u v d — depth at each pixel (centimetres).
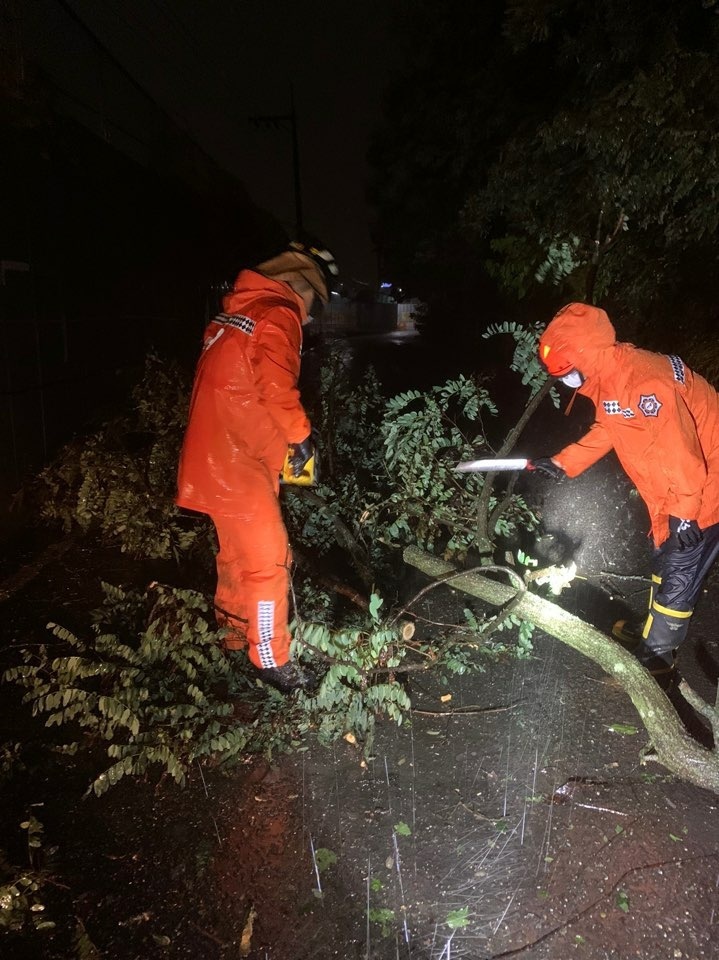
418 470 453
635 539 509
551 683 342
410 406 1095
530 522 502
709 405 293
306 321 316
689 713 321
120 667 312
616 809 264
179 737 283
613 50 564
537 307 1027
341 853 249
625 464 311
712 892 230
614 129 513
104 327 798
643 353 295
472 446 482
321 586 427
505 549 498
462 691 338
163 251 1055
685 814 261
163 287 1055
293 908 230
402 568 473
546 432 852
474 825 259
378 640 301
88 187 759
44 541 529
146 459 496
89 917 229
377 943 218
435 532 475
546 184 632
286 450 305
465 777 282
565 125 543
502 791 274
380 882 238
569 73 716
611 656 302
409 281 2541
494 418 966
